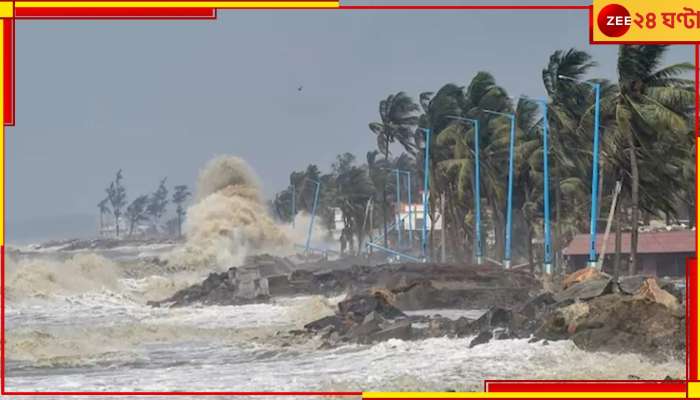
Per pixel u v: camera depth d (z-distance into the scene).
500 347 42.78
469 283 79.19
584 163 114.38
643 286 44.69
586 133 102.19
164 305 97.19
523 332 45.25
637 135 85.94
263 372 39.81
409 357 42.16
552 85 104.00
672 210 95.25
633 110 84.44
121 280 121.19
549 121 107.81
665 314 40.22
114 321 77.12
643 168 90.69
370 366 40.34
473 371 37.41
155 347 53.38
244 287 94.88
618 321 40.97
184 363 45.31
